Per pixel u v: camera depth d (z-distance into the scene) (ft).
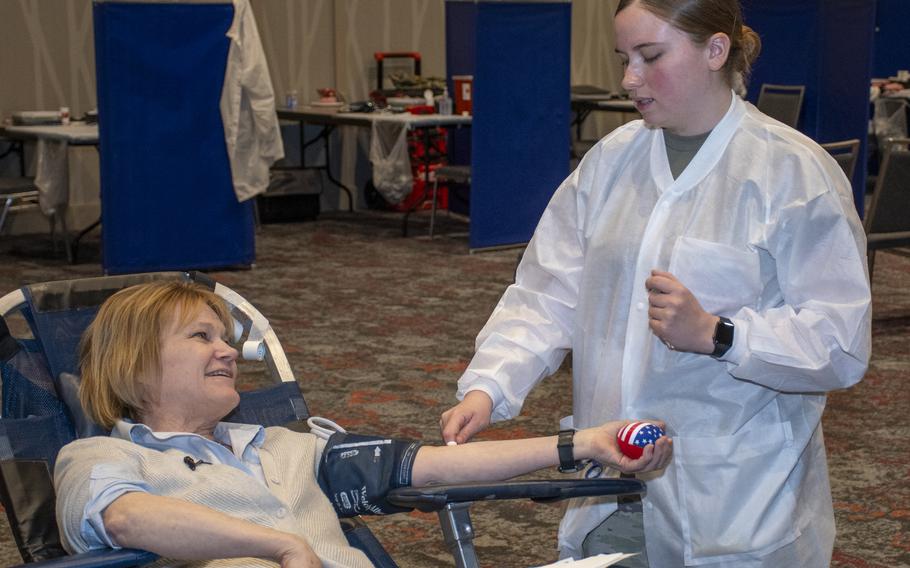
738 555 6.34
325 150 32.19
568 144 26.78
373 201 32.71
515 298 7.30
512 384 7.02
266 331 8.45
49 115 26.23
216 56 22.82
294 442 7.02
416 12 33.35
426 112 28.45
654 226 6.40
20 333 18.69
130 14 22.03
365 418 14.47
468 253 25.90
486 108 25.36
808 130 29.37
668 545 6.56
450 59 31.27
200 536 5.81
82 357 7.04
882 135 34.06
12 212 26.45
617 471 6.92
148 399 6.80
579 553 7.05
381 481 6.82
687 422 6.38
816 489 6.69
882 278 23.02
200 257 23.49
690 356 6.31
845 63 28.07
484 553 10.80
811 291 6.11
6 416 7.93
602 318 6.66
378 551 7.11
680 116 6.23
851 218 6.09
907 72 38.22
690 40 6.00
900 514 11.58
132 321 6.79
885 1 39.91
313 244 27.04
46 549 6.24
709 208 6.27
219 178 23.36
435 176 27.43
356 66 32.65
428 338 18.45
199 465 6.54
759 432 6.38
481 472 6.68
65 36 28.40
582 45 37.19
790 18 29.37
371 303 20.92
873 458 13.12
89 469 6.19
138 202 22.77
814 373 5.99
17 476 6.72
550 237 7.19
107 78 22.13
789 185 6.12
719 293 6.18
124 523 5.88
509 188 26.16
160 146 22.75
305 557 5.79
